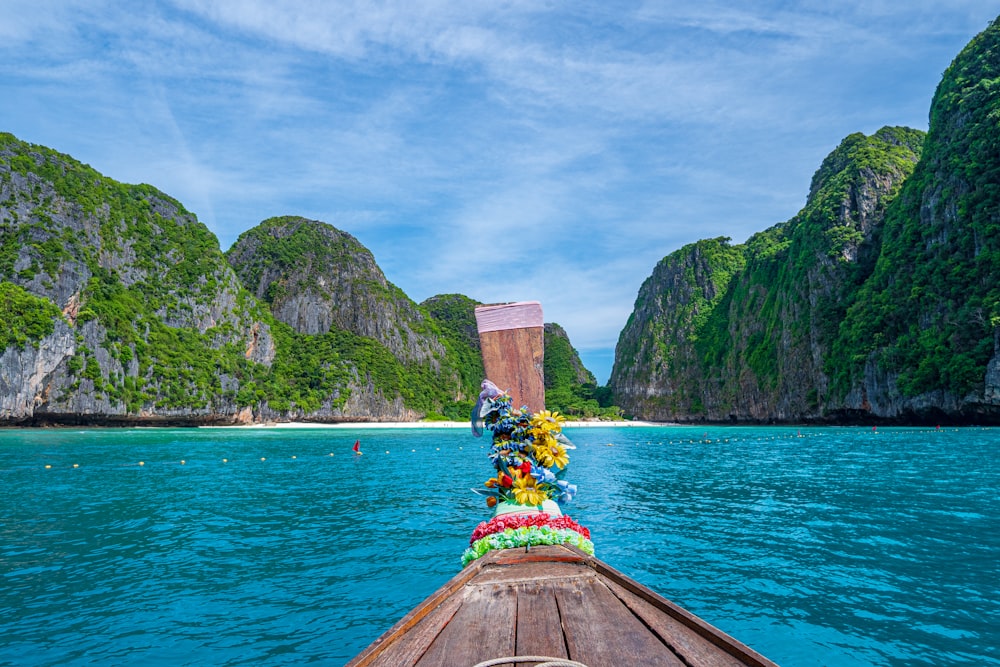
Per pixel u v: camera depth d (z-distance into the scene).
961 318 62.59
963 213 68.25
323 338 136.62
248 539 11.16
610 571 3.63
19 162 83.81
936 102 87.44
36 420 71.25
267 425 104.94
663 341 161.88
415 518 13.53
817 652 5.62
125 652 5.93
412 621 2.74
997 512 12.75
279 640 6.22
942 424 66.25
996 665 5.32
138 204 105.88
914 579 7.86
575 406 154.12
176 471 25.48
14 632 6.46
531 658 2.25
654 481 20.23
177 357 92.12
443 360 159.62
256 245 153.62
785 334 104.31
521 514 4.82
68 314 78.00
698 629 2.56
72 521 13.16
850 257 93.56
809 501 14.80
